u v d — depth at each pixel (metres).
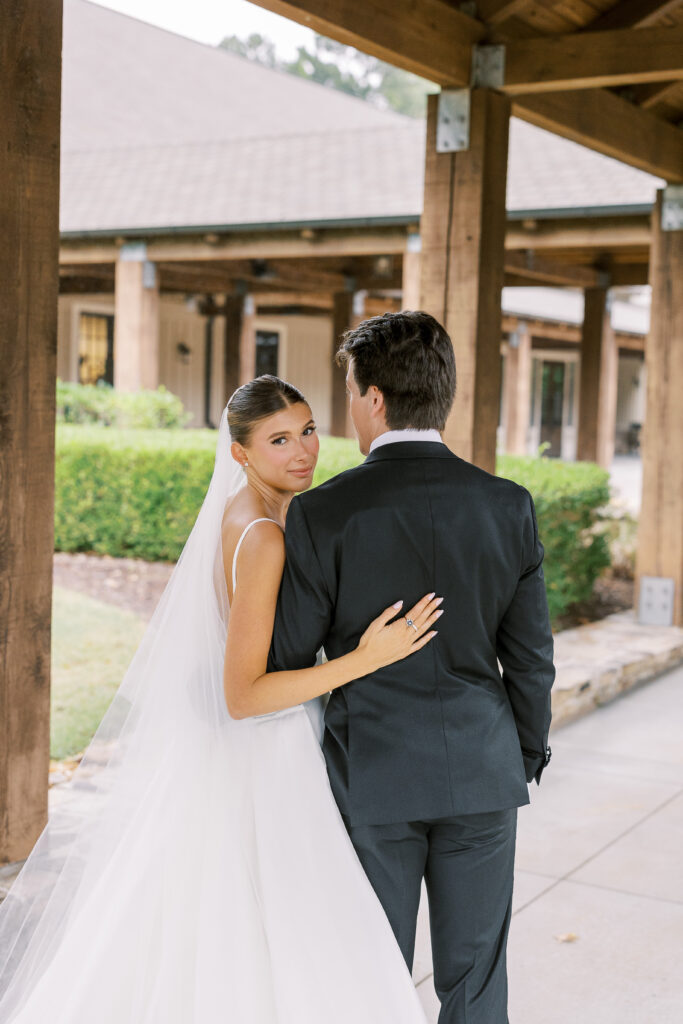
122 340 13.28
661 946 3.40
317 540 1.98
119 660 6.40
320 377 25.75
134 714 2.32
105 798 2.33
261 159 15.43
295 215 12.23
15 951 2.53
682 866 4.00
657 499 7.44
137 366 13.22
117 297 13.31
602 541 8.30
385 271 14.62
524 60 5.10
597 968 3.26
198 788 2.18
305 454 2.23
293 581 2.00
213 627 2.23
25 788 3.39
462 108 5.16
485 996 2.10
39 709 3.41
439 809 1.98
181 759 2.20
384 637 1.97
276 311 21.70
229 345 17.27
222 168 15.11
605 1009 3.04
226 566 2.16
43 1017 2.22
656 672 6.75
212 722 2.20
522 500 2.07
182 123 23.95
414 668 2.01
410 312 2.11
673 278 7.20
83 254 13.52
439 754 1.99
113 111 22.72
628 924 3.54
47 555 3.38
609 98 6.07
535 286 15.28
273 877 2.07
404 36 4.65
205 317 22.50
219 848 2.13
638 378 33.34
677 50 4.82
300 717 2.12
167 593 2.29
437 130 5.23
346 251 12.04
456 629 2.02
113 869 2.25
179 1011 2.15
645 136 6.48
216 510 2.27
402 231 11.73
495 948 2.12
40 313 3.26
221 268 14.37
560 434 31.47
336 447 9.51
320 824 2.06
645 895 3.76
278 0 3.92
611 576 9.52
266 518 2.12
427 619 1.99
